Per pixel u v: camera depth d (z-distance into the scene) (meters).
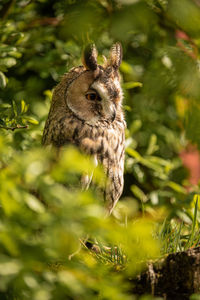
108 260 7.12
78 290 3.92
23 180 4.17
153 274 5.89
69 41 9.38
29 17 10.14
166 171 10.62
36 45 10.02
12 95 9.86
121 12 3.92
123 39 3.95
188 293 5.75
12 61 8.45
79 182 7.21
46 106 9.58
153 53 7.21
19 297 4.55
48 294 4.02
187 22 3.99
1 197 3.85
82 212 3.79
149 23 4.11
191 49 5.68
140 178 10.35
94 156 8.26
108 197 8.23
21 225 3.89
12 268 3.77
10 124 7.96
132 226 3.55
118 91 8.59
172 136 11.14
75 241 4.11
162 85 4.36
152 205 10.33
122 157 8.71
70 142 8.31
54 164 4.31
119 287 4.20
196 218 7.94
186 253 5.84
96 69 8.39
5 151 4.17
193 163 11.06
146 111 10.13
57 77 9.85
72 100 8.39
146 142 11.31
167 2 3.91
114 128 8.54
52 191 3.90
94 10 4.10
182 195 9.98
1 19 9.93
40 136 9.07
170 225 8.16
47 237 3.86
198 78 4.31
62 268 4.79
